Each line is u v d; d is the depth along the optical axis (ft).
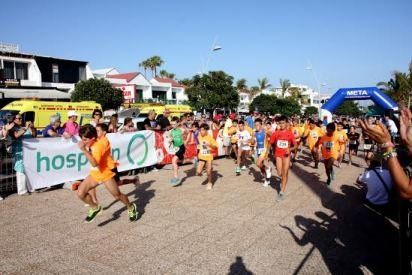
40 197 23.86
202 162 26.91
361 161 44.29
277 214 20.42
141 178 31.24
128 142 32.09
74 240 16.24
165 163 36.47
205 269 13.35
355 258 14.30
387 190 19.54
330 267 13.51
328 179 28.19
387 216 20.03
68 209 21.12
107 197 23.99
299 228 17.97
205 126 26.78
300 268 13.43
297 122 53.88
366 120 7.41
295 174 34.19
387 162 7.04
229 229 17.80
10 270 13.23
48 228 17.81
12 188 24.61
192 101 112.47
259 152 33.81
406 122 7.54
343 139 38.70
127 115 67.67
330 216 20.04
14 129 24.16
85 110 54.29
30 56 110.52
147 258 14.32
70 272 13.10
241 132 34.81
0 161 23.59
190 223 18.72
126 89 131.34
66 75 122.52
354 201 23.44
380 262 13.92
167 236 16.80
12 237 16.57
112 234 17.04
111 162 18.08
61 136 26.81
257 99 182.09
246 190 26.78
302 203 22.95
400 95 131.44
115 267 13.52
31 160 24.79
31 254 14.67
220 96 109.70
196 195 25.04
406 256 8.63
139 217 19.71
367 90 59.57
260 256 14.52
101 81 109.81
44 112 49.01
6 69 105.81
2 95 79.05
